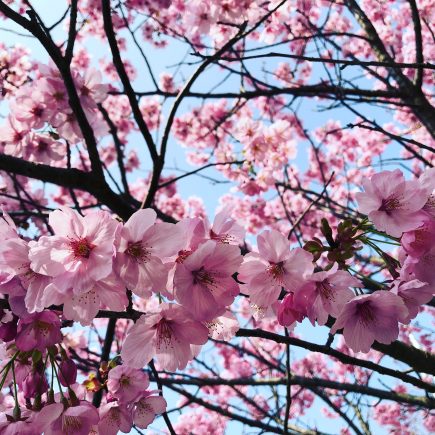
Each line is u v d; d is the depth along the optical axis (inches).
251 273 67.2
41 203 246.7
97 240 60.0
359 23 213.3
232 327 71.6
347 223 69.8
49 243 59.7
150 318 64.7
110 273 58.8
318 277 66.3
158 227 60.9
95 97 134.9
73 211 60.2
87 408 67.4
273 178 242.1
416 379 87.7
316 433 225.6
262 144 230.4
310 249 69.6
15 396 67.1
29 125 133.3
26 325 63.4
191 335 66.1
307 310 65.9
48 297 58.8
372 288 80.7
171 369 66.4
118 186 171.3
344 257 69.1
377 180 68.9
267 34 239.3
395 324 72.0
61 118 133.2
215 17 217.2
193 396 201.3
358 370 355.3
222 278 62.3
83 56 312.0
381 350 116.1
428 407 184.7
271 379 199.9
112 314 71.6
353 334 72.4
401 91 183.9
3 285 61.7
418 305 71.9
